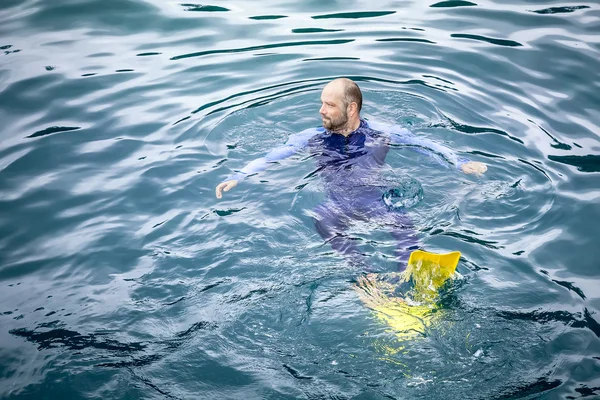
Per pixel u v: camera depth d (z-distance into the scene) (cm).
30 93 659
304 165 525
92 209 494
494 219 467
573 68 685
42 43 768
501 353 348
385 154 528
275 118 606
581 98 636
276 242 443
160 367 349
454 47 738
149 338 371
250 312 383
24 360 356
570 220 466
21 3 871
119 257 443
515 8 831
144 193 510
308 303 387
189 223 471
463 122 596
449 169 515
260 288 402
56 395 333
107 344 367
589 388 327
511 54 717
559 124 596
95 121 615
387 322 370
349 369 341
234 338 366
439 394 324
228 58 731
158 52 750
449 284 401
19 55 737
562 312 380
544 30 767
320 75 687
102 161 554
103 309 395
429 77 678
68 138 588
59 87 671
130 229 471
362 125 546
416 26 796
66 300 404
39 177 533
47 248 454
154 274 423
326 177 506
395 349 351
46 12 845
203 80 687
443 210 472
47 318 388
